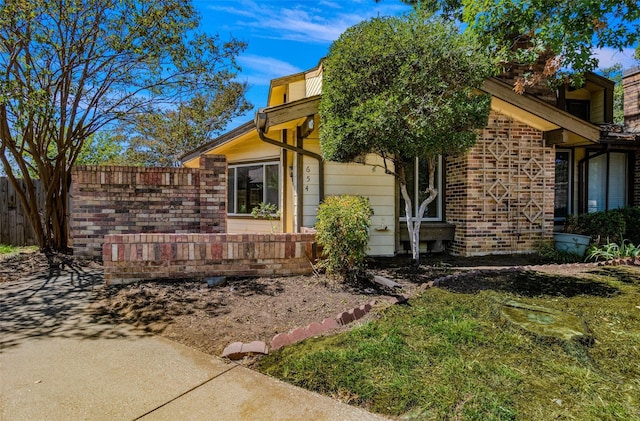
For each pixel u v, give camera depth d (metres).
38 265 6.38
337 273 5.30
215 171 7.39
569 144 9.45
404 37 5.27
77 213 6.82
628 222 8.66
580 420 2.20
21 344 3.26
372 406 2.38
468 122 5.38
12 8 5.81
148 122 9.28
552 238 8.48
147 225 7.11
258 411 2.31
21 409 2.26
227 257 5.33
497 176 8.22
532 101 7.55
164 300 4.38
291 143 8.18
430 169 6.19
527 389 2.53
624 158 10.45
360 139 5.33
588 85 10.68
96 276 5.66
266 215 9.17
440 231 8.48
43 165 7.50
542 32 5.39
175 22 7.32
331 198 6.01
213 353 3.12
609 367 2.88
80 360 2.96
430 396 2.44
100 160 16.20
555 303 4.32
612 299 4.50
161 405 2.35
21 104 6.01
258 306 4.20
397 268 6.42
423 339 3.31
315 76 10.33
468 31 5.71
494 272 5.87
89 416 2.21
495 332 3.47
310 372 2.77
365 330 3.49
